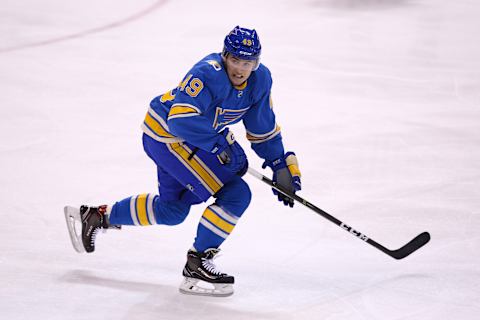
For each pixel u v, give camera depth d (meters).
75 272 9.02
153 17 24.28
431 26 23.28
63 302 8.20
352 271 9.08
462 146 13.74
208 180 8.38
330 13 24.73
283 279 8.88
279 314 7.98
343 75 18.55
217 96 7.94
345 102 16.55
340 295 8.44
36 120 15.09
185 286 8.45
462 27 23.23
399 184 11.98
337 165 12.87
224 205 8.24
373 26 23.22
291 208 11.10
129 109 15.98
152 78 18.25
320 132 14.59
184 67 19.25
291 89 17.48
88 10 24.94
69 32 22.31
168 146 8.41
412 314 7.95
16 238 9.99
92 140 14.06
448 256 9.42
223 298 8.36
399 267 9.16
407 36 22.14
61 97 16.64
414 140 14.09
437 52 20.59
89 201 11.40
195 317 7.89
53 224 10.51
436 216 10.71
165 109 8.47
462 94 17.09
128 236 10.15
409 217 10.71
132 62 19.55
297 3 26.09
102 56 20.00
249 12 24.92
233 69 7.84
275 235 10.20
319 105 16.34
